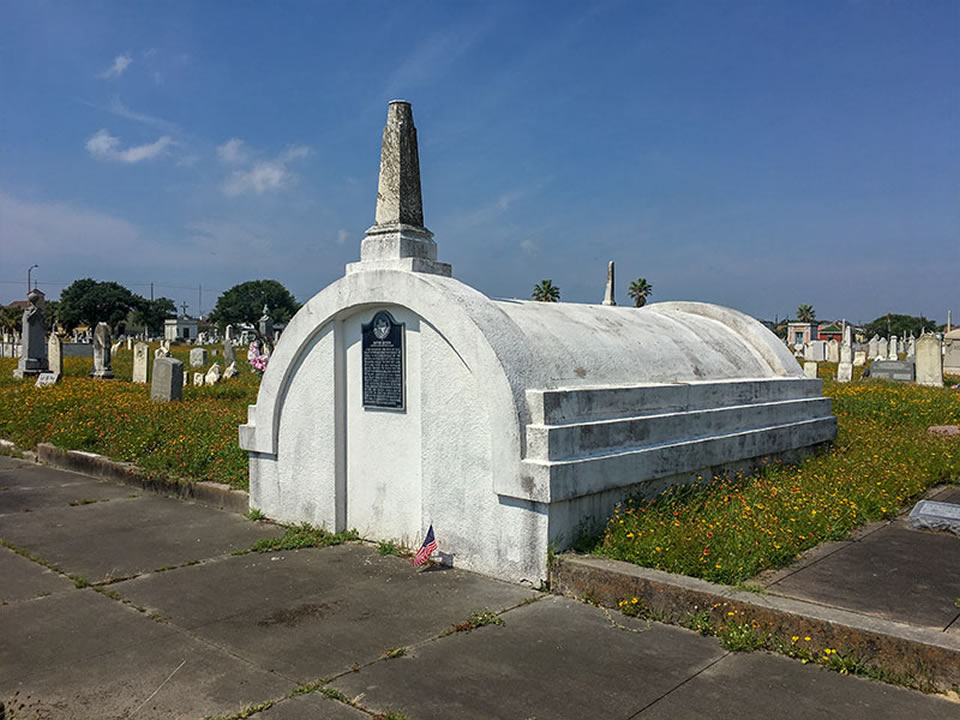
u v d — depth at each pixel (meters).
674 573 5.08
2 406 14.86
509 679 4.10
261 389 7.69
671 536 5.47
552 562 5.42
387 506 6.74
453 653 4.45
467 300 6.02
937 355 23.66
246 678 4.16
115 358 38.31
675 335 8.72
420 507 6.45
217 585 5.74
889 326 86.31
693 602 4.76
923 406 14.64
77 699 3.94
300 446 7.36
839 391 18.55
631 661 4.30
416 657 4.40
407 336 6.50
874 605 4.62
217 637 4.74
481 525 5.86
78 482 9.72
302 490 7.36
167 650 4.55
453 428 6.04
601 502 5.90
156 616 5.11
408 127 6.93
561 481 5.41
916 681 3.94
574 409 5.88
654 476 6.35
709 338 9.23
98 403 14.77
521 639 4.63
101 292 86.12
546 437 5.45
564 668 4.22
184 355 42.56
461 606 5.20
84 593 5.59
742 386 8.09
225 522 7.68
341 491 7.09
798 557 5.66
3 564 6.30
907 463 8.61
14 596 5.53
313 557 6.43
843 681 4.02
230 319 97.31
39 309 24.42
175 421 11.95
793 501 6.61
